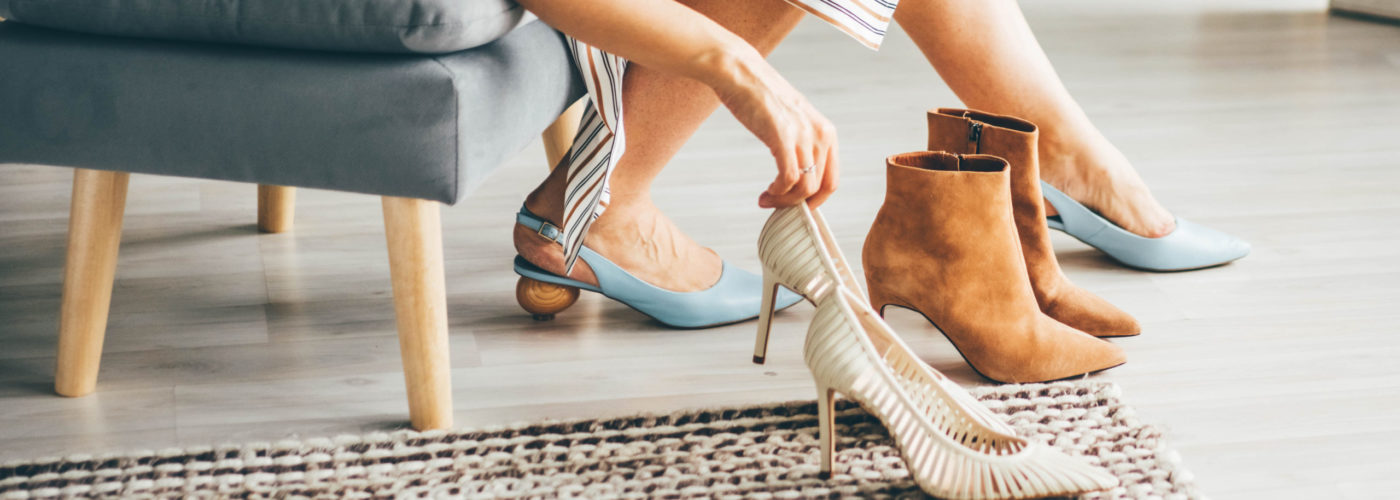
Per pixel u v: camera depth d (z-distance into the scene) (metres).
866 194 1.68
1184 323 1.26
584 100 1.67
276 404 1.08
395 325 1.26
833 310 0.93
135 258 1.41
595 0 0.90
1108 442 1.01
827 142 0.94
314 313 1.28
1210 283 1.37
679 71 0.91
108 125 0.92
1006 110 1.35
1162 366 1.17
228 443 1.00
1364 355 1.19
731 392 1.12
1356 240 1.50
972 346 1.12
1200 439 1.03
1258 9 3.03
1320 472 0.98
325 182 0.92
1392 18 2.83
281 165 0.92
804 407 1.07
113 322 1.24
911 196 1.10
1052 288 1.21
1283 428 1.05
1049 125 1.36
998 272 1.10
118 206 1.04
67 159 0.95
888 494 0.94
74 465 0.95
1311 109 2.12
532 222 1.22
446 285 1.36
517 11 0.96
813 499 0.93
